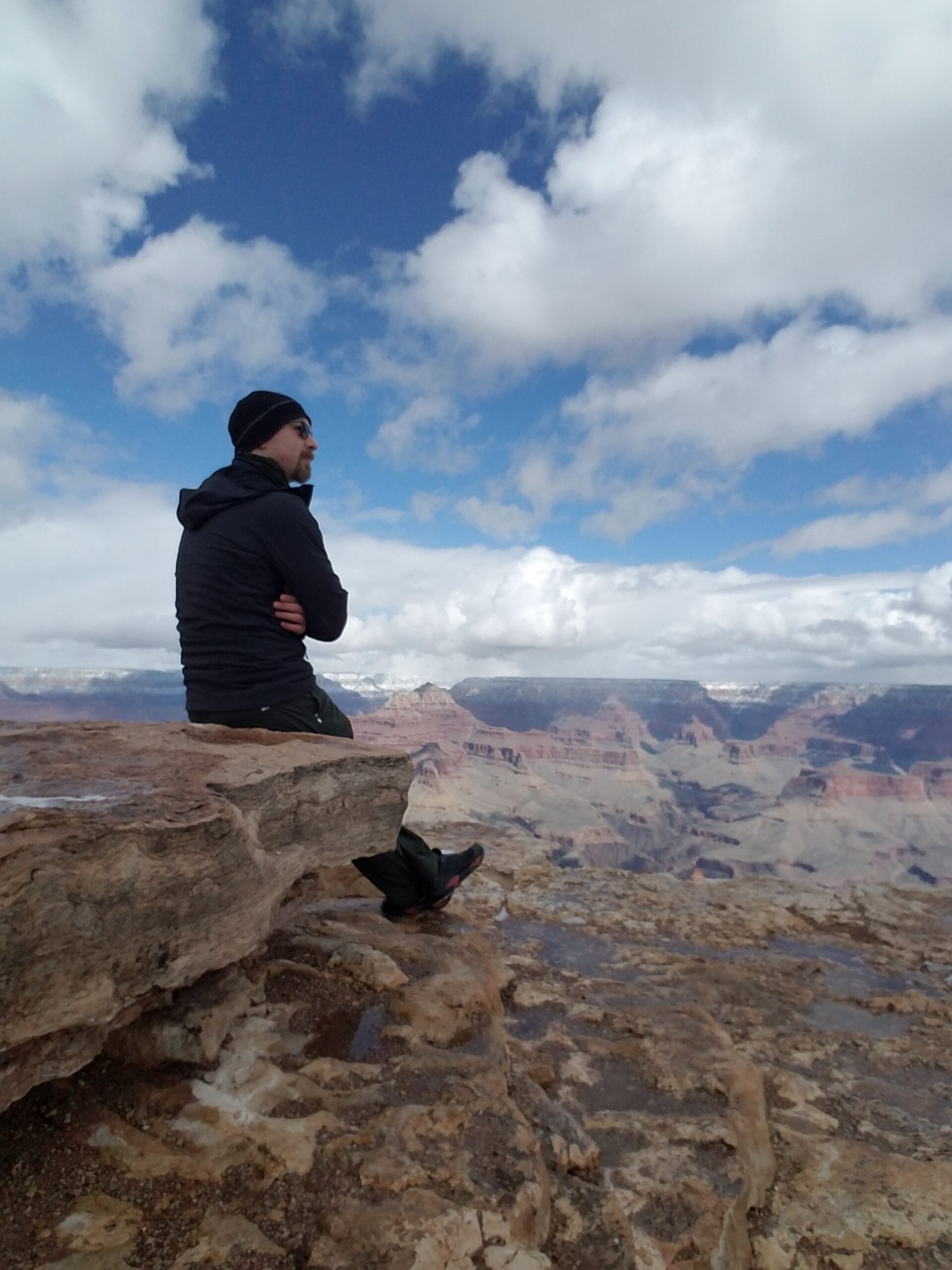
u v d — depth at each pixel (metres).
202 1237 1.47
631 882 5.71
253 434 3.06
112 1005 1.76
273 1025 2.26
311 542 2.94
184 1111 1.84
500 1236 1.54
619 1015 3.10
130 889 1.79
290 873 2.44
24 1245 1.43
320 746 2.79
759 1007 3.56
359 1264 1.43
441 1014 2.47
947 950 4.50
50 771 2.19
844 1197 2.16
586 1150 2.08
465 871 3.55
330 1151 1.73
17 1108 1.79
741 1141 2.24
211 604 2.90
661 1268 1.69
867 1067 3.02
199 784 2.18
